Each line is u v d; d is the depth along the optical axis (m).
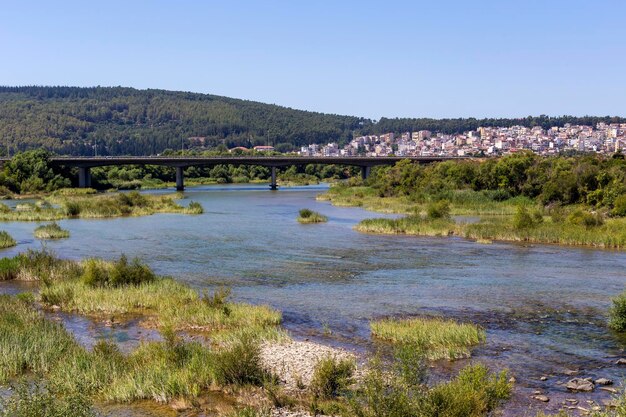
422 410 13.43
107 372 17.64
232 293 30.25
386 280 33.84
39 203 92.12
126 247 47.38
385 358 19.28
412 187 109.75
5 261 34.94
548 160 96.31
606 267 38.41
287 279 34.16
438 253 44.56
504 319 25.00
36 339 20.25
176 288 29.52
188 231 58.69
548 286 32.09
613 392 16.52
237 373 17.44
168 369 17.55
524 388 16.86
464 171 101.88
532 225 55.31
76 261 39.28
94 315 25.69
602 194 73.81
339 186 134.88
